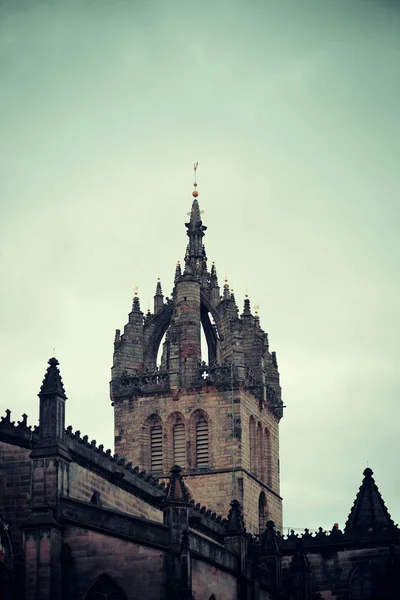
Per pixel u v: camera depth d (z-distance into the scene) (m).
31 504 115.00
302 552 147.25
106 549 113.94
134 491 135.12
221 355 169.50
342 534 159.75
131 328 172.25
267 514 169.38
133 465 166.62
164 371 168.50
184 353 168.38
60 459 116.44
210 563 119.81
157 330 174.12
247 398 167.62
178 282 170.75
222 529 147.38
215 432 165.12
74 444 123.31
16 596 115.69
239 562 126.12
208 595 118.62
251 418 169.38
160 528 114.06
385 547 158.00
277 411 176.25
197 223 177.50
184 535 113.56
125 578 113.19
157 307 175.50
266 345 177.75
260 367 172.25
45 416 117.62
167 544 113.44
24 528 113.31
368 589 157.38
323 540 160.00
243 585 125.62
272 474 172.38
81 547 114.19
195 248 176.62
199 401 166.50
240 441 164.12
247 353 173.12
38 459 116.19
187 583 112.31
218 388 166.12
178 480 115.81
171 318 172.12
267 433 173.12
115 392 169.50
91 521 114.81
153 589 112.56
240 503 161.75
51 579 112.12
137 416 168.25
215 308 171.88
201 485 163.62
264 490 169.62
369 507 161.88
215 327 176.38
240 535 127.06
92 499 125.50
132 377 169.38
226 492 162.62
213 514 147.00
